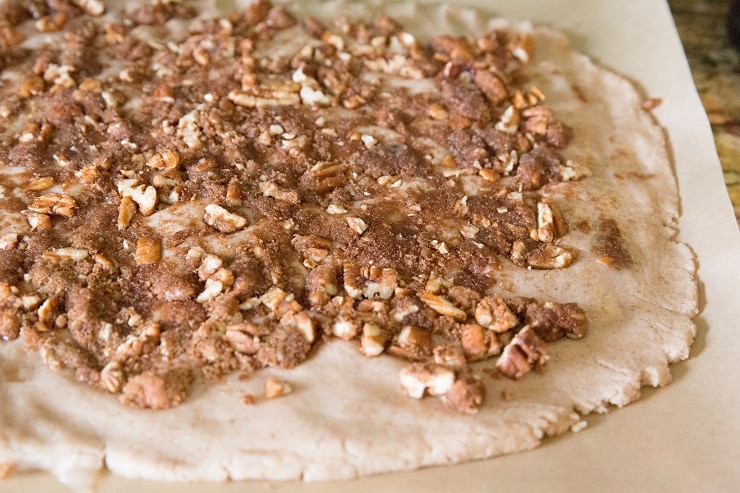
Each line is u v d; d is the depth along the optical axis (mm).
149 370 393
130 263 423
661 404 405
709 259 448
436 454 381
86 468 378
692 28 569
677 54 524
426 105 495
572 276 429
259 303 411
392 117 486
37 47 515
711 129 490
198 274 419
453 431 384
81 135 469
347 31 533
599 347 414
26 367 396
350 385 392
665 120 506
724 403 404
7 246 423
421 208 448
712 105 518
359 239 433
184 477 376
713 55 549
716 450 390
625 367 409
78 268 419
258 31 528
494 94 501
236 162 459
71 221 435
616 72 530
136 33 524
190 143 463
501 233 441
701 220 461
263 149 469
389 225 440
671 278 441
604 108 511
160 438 381
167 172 453
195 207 440
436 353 396
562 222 448
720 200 465
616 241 445
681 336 421
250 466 377
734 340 422
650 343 418
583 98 513
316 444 380
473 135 481
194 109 482
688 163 485
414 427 384
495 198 456
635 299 430
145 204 439
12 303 408
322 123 482
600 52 540
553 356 409
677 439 393
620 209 461
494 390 395
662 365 411
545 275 429
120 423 384
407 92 503
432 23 543
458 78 511
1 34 513
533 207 455
